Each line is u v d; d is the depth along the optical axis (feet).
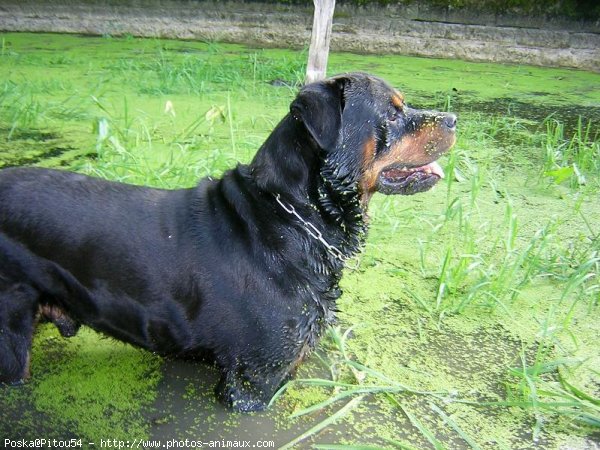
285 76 11.40
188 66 11.43
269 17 14.78
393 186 4.22
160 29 14.83
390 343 4.74
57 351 4.42
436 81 12.48
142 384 4.17
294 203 3.84
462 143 8.58
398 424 3.99
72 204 3.80
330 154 3.82
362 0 14.57
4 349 3.89
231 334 3.82
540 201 7.24
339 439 3.83
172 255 3.79
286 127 3.90
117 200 3.88
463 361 4.61
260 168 3.91
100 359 4.38
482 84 12.53
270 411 4.01
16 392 4.01
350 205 3.97
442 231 6.36
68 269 3.80
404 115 4.09
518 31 14.43
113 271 3.79
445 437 3.91
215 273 3.77
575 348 4.81
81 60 12.07
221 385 4.02
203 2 14.78
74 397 4.01
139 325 3.89
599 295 5.36
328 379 4.35
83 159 7.20
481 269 5.39
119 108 9.23
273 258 3.78
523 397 4.24
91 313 3.92
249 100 10.00
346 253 4.05
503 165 8.24
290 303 3.78
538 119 10.34
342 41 14.76
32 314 3.90
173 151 7.42
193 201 3.96
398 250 6.01
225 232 3.82
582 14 14.26
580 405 4.09
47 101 9.34
